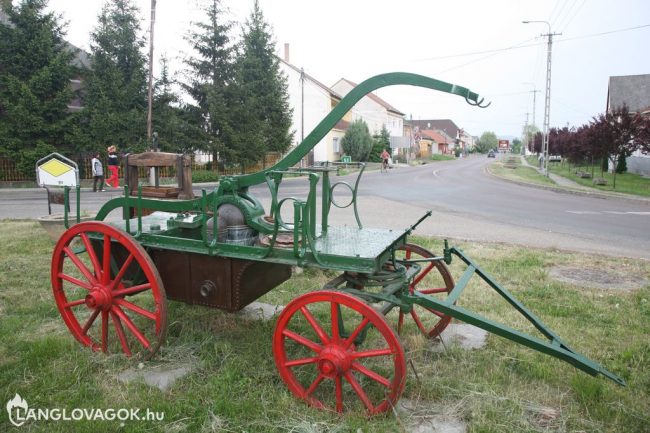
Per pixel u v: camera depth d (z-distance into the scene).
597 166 35.59
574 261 6.80
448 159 73.25
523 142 105.50
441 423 2.98
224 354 3.78
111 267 4.08
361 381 3.41
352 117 50.31
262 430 2.88
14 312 4.75
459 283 3.61
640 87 37.94
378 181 23.86
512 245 7.84
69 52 19.95
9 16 19.12
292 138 29.95
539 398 3.27
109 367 3.60
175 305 4.80
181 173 4.23
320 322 4.53
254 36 27.64
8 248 7.19
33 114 18.77
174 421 2.95
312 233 3.51
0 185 18.97
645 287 5.62
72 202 13.37
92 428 2.86
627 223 10.73
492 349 4.04
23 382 3.37
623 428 2.95
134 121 20.81
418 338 4.14
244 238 3.91
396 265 3.85
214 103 23.30
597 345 4.09
